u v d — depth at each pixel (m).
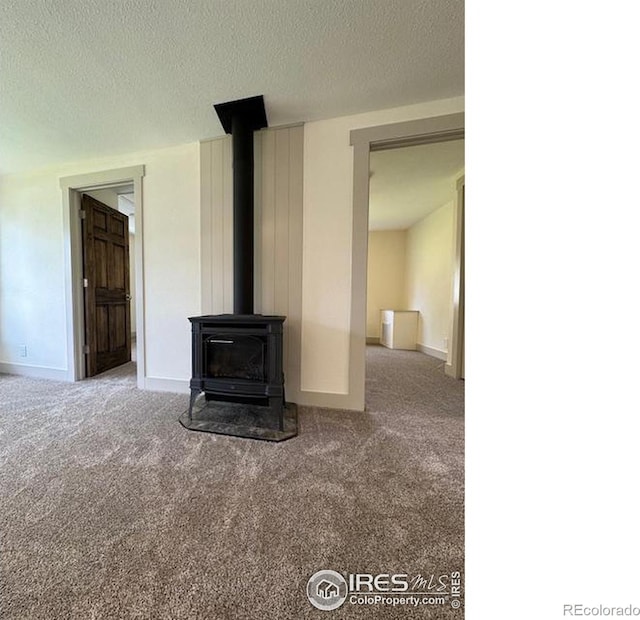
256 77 1.66
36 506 1.09
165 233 2.44
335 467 1.37
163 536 0.95
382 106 1.93
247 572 0.83
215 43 1.42
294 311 2.17
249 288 2.05
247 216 2.02
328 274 2.12
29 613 0.71
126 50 1.45
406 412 2.07
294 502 1.12
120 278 3.58
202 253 2.34
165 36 1.37
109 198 3.45
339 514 1.06
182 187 2.39
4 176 2.94
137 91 1.76
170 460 1.42
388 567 0.85
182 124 2.11
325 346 2.14
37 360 2.98
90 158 2.60
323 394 2.16
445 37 1.40
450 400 2.34
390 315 5.10
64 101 1.85
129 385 2.68
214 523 1.01
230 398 1.96
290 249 2.16
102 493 1.17
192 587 0.78
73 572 0.81
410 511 1.08
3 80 1.66
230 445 1.58
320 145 2.08
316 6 1.24
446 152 2.69
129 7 1.23
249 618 0.71
